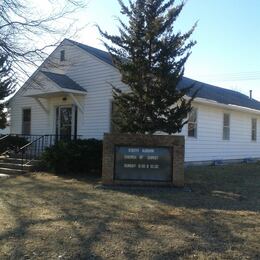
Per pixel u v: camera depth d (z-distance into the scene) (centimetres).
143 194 1246
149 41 1475
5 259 660
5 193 1228
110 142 1377
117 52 1530
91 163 1638
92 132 1978
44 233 799
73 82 2036
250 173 1853
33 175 1623
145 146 1374
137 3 1488
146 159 1371
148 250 705
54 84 1925
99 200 1138
